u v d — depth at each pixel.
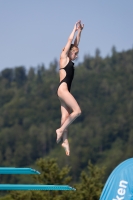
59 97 35.09
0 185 34.44
